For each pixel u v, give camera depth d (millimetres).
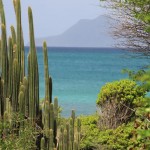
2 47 12164
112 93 14602
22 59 12461
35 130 11992
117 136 13789
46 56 12219
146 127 8961
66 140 11805
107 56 142625
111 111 14609
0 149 10961
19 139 11281
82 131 14164
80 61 109625
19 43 12352
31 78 12156
